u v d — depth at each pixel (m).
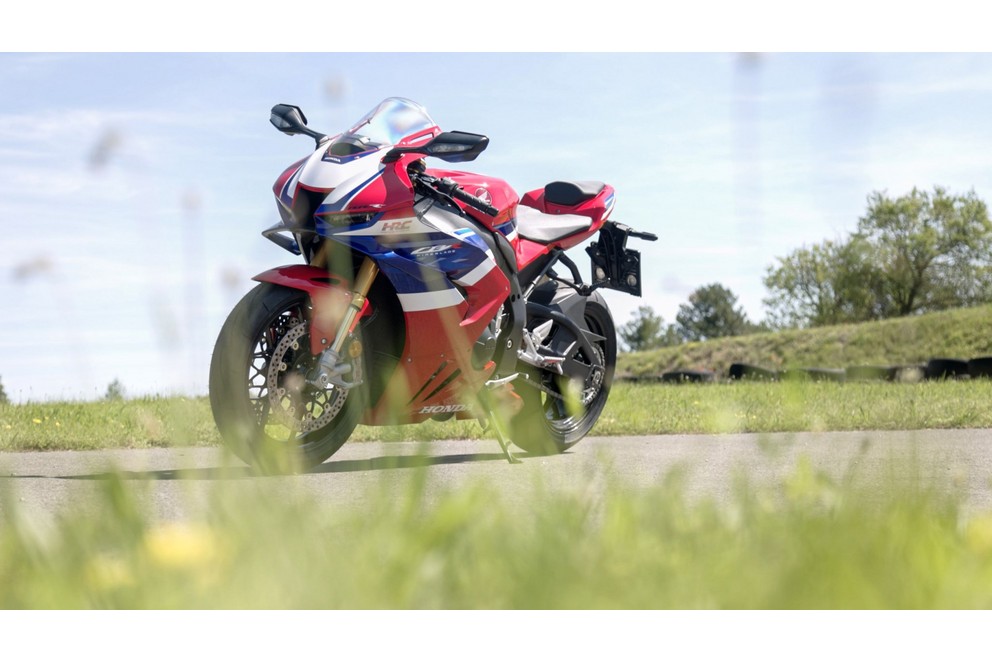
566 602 1.26
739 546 1.44
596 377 5.14
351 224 3.81
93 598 1.24
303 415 3.70
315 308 3.59
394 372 4.03
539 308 4.87
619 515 1.51
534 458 4.46
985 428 5.48
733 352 30.41
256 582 1.26
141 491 1.66
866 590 1.23
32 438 4.81
